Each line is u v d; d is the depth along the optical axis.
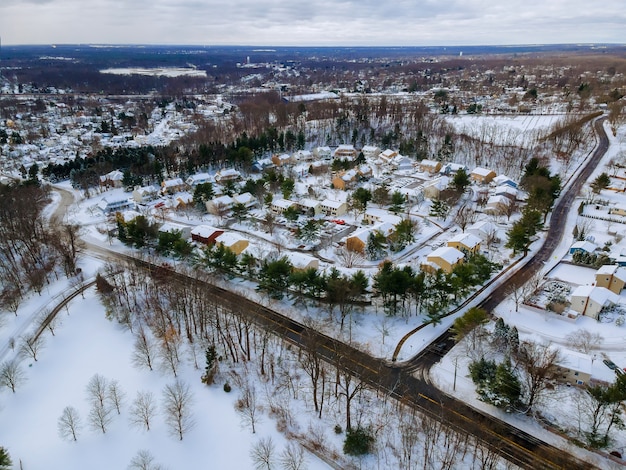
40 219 128.62
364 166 177.38
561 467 54.34
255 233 126.94
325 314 86.44
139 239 114.81
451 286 83.69
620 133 198.88
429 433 57.25
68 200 162.50
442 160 188.62
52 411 66.25
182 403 62.31
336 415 63.41
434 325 82.38
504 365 63.56
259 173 184.38
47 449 60.03
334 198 150.38
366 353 75.56
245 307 84.62
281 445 59.44
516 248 104.88
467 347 74.25
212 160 191.88
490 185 159.25
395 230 116.81
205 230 120.06
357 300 90.50
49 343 80.88
